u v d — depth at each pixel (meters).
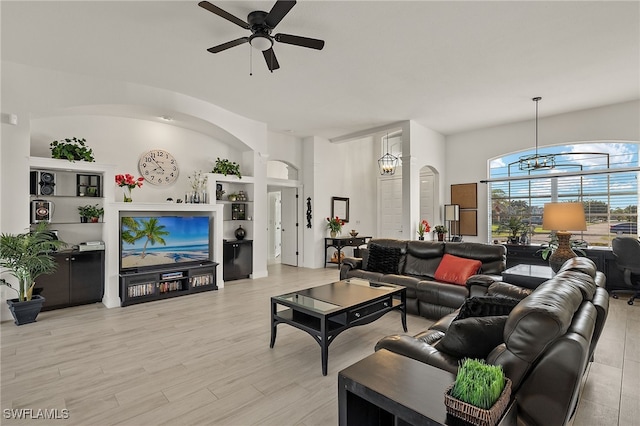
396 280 4.16
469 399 1.14
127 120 5.06
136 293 4.46
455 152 7.16
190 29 3.09
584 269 2.27
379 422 1.61
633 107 5.08
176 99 4.74
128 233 4.54
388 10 2.78
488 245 4.08
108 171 4.43
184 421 1.96
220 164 5.78
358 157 8.72
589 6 2.72
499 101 5.08
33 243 3.59
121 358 2.79
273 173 9.10
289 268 7.50
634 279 4.54
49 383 2.38
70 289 4.22
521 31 3.10
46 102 3.86
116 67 3.88
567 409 1.27
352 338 3.27
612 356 2.82
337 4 2.70
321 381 2.43
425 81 4.31
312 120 6.13
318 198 7.63
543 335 1.27
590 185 5.67
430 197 7.75
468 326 1.69
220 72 4.04
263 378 2.47
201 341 3.17
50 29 3.06
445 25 3.00
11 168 3.70
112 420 1.96
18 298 3.76
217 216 5.44
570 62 3.76
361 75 4.12
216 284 5.30
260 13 2.70
